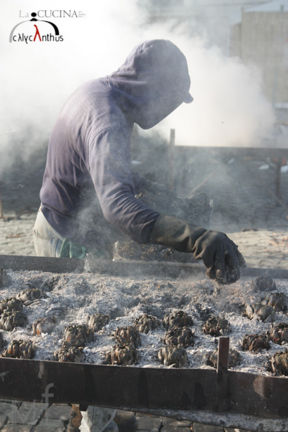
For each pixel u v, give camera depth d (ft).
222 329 4.82
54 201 7.02
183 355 4.25
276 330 4.71
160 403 3.93
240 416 3.84
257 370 4.14
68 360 4.22
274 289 5.79
